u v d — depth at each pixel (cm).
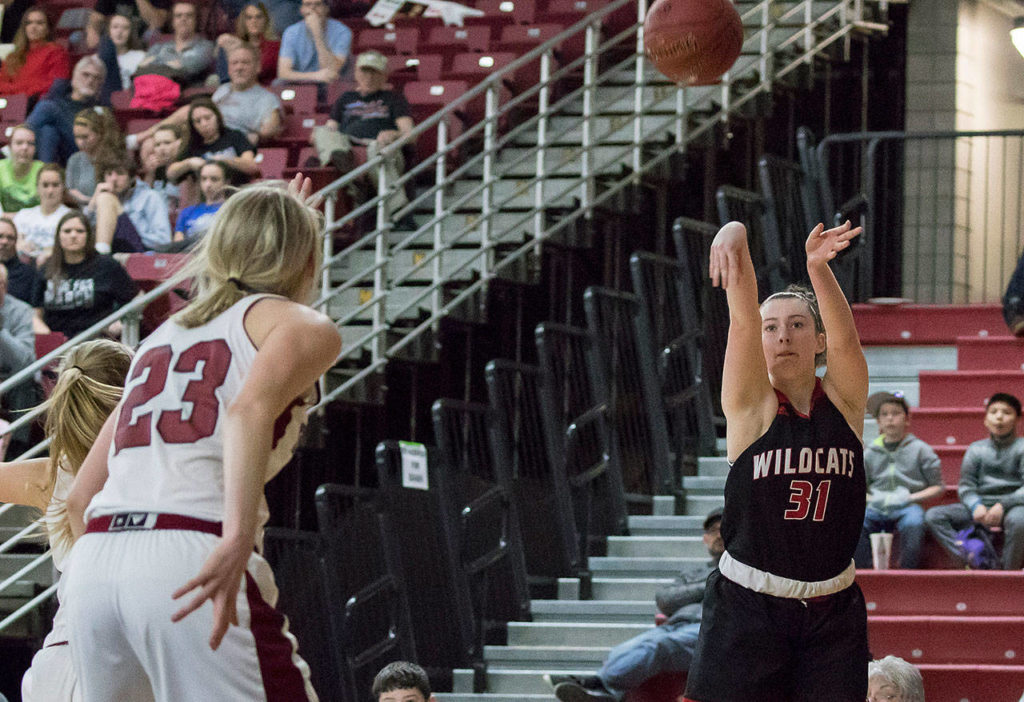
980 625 1590
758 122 2514
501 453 1792
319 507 1708
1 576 1758
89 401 728
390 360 2027
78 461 728
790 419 783
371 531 1808
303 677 590
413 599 1770
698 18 1040
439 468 1739
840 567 777
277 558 1767
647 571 1819
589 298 1884
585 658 1719
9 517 1833
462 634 1728
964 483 1747
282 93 2592
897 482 1748
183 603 557
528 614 1784
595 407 1866
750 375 781
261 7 2742
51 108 2492
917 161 2630
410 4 2839
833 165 2686
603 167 2227
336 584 1689
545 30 2667
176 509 568
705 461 1953
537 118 2189
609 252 2278
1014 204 2700
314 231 625
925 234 2606
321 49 2656
